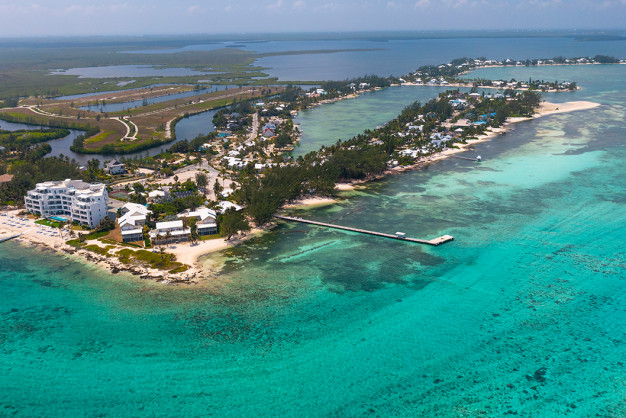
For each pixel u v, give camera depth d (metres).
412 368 114.88
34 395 105.75
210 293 145.00
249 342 123.00
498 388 108.50
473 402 104.62
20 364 114.75
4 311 135.50
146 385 108.81
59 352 118.94
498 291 147.38
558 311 136.88
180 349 120.12
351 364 116.00
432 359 117.75
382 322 132.00
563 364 115.75
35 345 121.38
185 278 153.38
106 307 137.38
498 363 116.25
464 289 148.75
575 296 144.25
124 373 112.25
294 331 127.69
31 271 157.50
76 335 125.25
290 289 148.12
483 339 125.06
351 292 146.88
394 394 106.94
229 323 130.62
